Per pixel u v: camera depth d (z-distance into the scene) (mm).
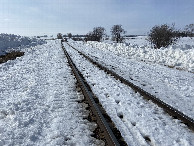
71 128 5273
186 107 6898
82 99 7434
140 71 13508
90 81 9961
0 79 11438
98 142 4625
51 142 4590
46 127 5398
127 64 16750
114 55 24344
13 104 6941
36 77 11555
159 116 5922
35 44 52469
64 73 12234
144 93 7609
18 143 4625
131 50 26328
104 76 11117
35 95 7992
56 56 22047
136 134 4855
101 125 5035
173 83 10297
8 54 25516
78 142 4629
